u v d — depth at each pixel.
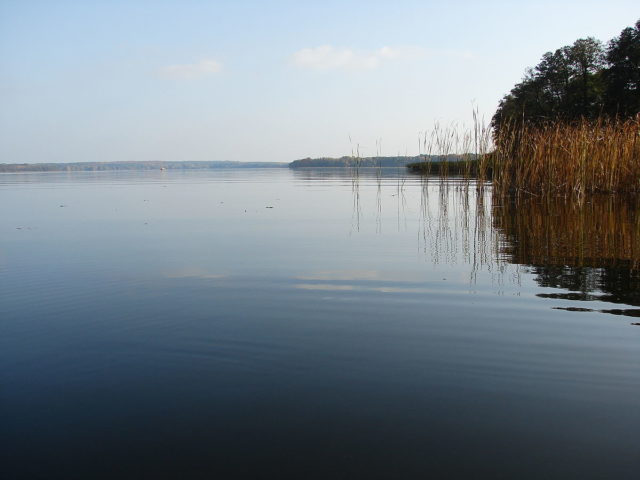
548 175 14.83
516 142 15.99
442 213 12.12
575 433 2.35
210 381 2.93
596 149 14.20
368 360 3.19
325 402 2.66
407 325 3.86
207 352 3.36
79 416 2.56
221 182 34.19
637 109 29.80
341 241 8.10
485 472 2.07
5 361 3.25
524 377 2.93
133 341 3.58
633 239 7.60
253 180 37.91
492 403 2.63
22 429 2.45
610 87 32.47
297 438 2.34
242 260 6.54
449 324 3.87
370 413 2.55
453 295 4.70
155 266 6.20
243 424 2.46
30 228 10.04
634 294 4.64
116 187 27.70
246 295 4.78
